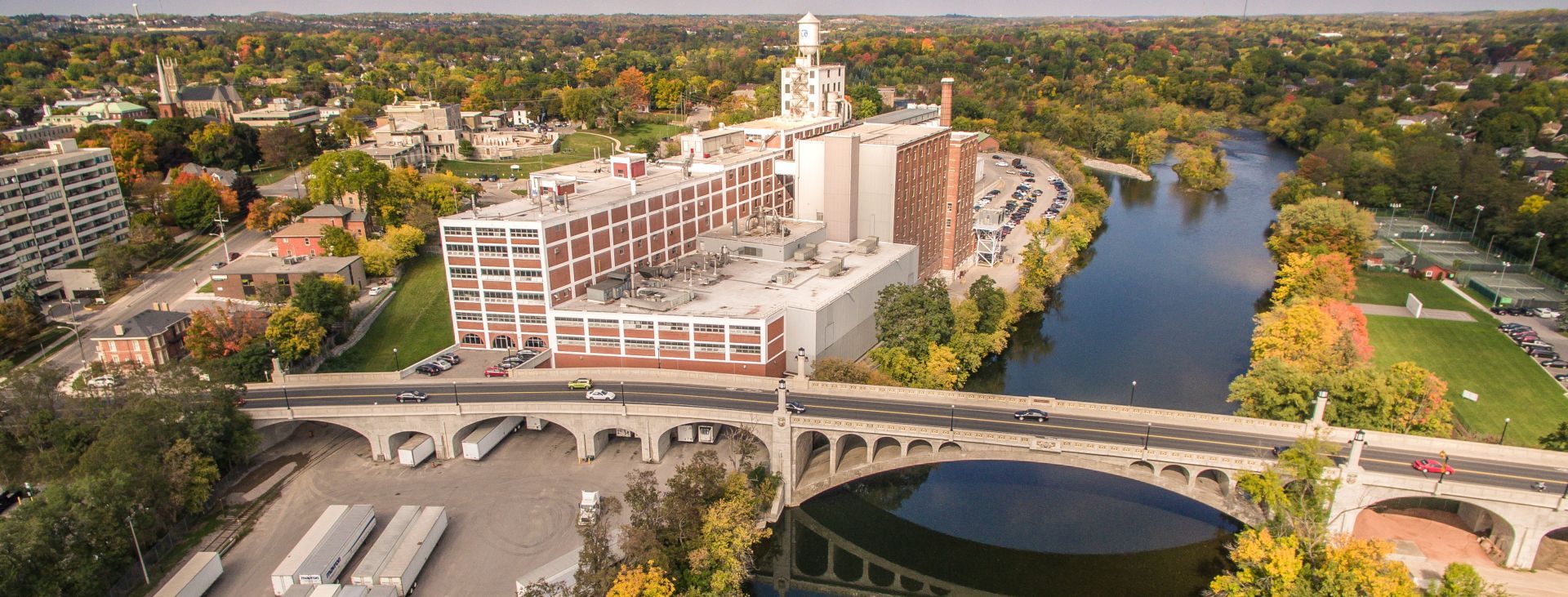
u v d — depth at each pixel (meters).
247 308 187.62
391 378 156.25
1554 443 129.12
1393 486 114.62
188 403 130.25
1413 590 97.19
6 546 96.38
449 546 121.38
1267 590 104.12
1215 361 190.25
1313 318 164.88
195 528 125.31
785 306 161.38
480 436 144.38
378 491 134.88
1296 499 113.44
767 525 134.38
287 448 148.25
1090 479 150.88
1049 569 127.56
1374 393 134.12
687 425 147.88
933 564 130.75
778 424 133.62
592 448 143.12
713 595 110.44
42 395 132.00
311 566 109.81
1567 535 121.38
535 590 101.81
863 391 147.62
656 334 158.00
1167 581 123.88
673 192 189.50
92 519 105.81
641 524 110.62
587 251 169.75
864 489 149.00
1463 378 171.88
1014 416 136.25
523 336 167.62
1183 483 123.44
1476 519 123.75
